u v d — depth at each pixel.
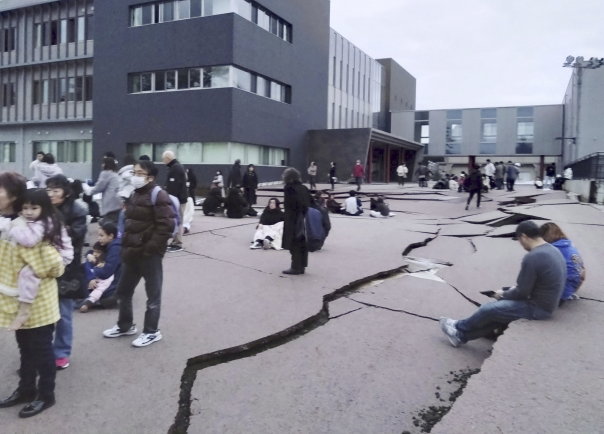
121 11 30.50
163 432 3.46
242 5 28.30
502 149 50.03
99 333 5.25
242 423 3.65
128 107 30.56
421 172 34.47
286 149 34.25
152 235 4.74
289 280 7.45
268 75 30.98
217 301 6.38
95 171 31.84
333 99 42.62
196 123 28.50
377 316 6.09
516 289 5.25
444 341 5.33
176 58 28.94
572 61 31.95
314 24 37.06
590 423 3.41
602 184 20.34
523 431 3.33
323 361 4.75
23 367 3.77
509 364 4.30
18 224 3.45
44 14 36.84
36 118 37.94
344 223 14.30
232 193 14.41
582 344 4.70
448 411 3.83
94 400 3.85
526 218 14.99
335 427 3.64
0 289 3.48
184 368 4.42
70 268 4.28
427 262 9.44
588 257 9.26
